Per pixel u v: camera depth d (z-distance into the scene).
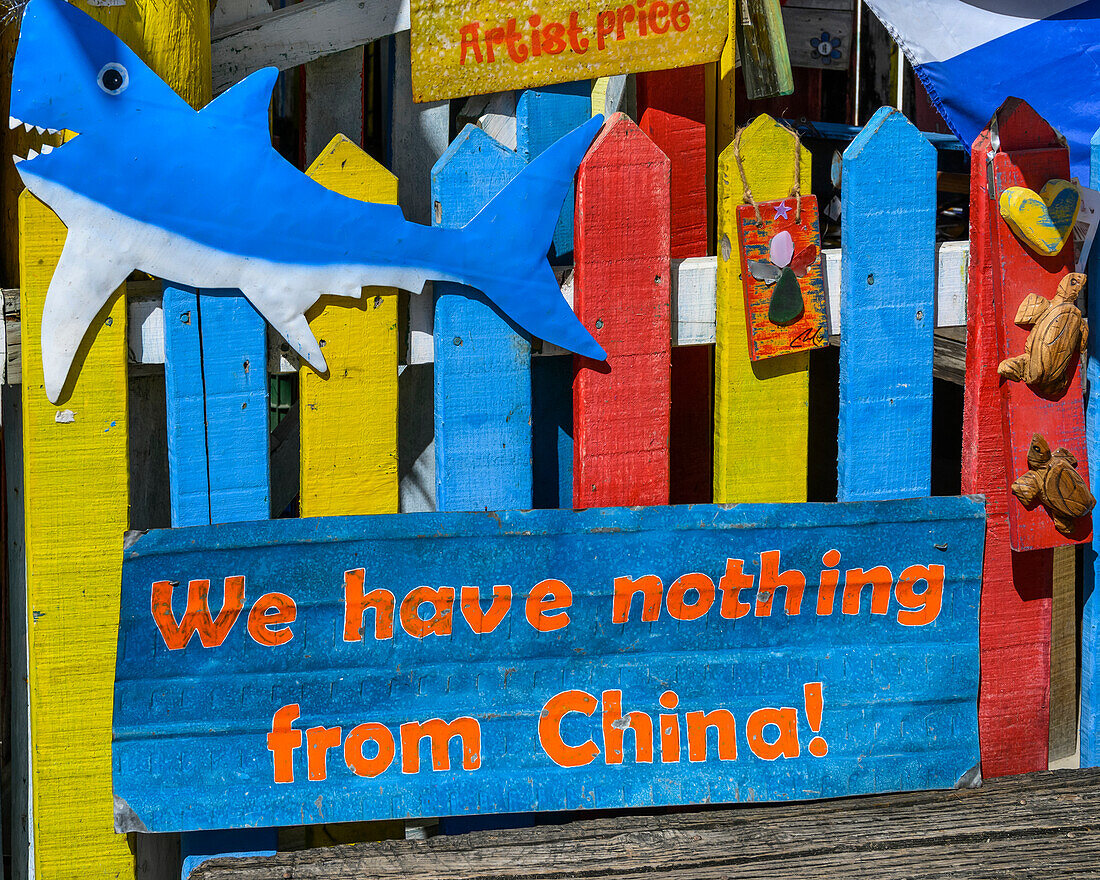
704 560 2.43
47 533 2.23
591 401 2.41
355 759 2.36
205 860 2.36
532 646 2.40
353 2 2.54
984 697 2.63
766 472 2.55
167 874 2.66
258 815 2.33
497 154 2.28
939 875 2.19
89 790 2.34
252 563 2.28
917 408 2.55
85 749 2.33
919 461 2.57
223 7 2.49
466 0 2.21
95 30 2.05
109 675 2.31
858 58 4.57
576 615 2.40
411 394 3.01
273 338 2.29
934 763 2.55
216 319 2.22
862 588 2.50
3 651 2.91
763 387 2.50
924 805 2.47
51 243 2.12
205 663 2.29
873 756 2.53
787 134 2.37
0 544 2.88
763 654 2.48
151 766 2.29
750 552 2.44
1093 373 2.55
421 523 2.33
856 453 2.54
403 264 2.25
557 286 2.33
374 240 2.23
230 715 2.31
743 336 2.46
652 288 2.38
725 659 2.46
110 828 2.36
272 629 2.31
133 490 2.73
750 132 2.35
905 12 2.48
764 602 2.46
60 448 2.20
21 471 2.59
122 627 2.24
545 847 2.32
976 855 2.26
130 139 2.09
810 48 4.41
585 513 2.38
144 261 2.15
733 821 2.41
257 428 2.29
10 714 2.91
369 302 2.27
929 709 2.55
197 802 2.31
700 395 3.02
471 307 2.33
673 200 2.73
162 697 2.28
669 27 2.35
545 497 2.82
